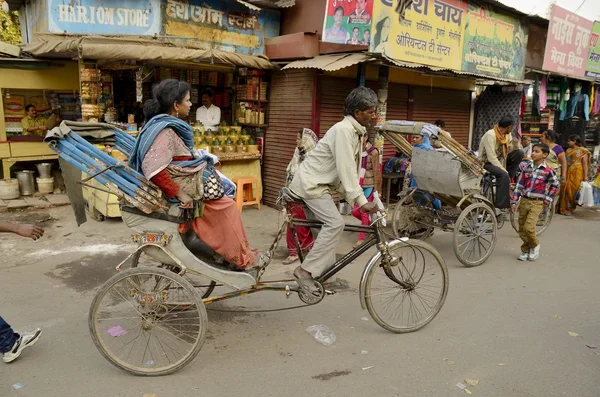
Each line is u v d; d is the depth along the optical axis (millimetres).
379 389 2979
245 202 7797
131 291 3174
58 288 4410
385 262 3613
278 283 3549
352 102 3404
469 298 4523
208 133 7543
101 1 6578
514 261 5770
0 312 3871
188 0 6988
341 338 3646
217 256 3428
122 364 3039
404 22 6652
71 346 3393
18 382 2943
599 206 9531
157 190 3029
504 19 8500
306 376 3107
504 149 6535
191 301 3213
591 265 5641
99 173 2959
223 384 2994
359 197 3373
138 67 6730
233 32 7480
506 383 3072
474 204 5414
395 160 8336
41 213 6953
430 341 3631
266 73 7934
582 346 3600
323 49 7223
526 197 5660
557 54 9727
